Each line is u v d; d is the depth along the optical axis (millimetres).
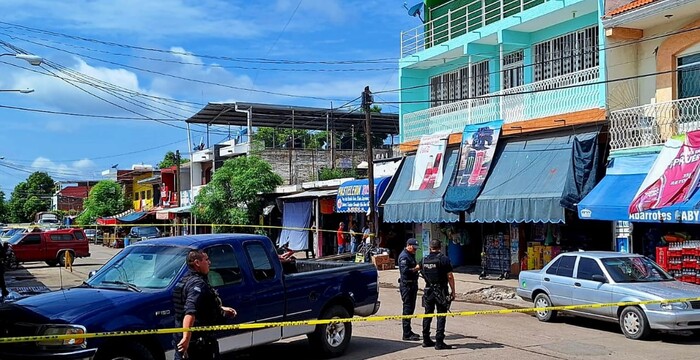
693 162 15000
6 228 56219
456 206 21422
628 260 13031
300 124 46594
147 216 58031
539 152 19797
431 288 10805
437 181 23375
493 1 24906
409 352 10414
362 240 27000
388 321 13680
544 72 22094
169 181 56656
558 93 19797
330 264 10898
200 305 6215
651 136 16891
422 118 25875
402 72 27453
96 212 64250
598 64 20094
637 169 16781
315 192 31391
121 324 7219
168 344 7645
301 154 42531
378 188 26031
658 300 11336
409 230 27703
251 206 34938
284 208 33812
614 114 17828
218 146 47375
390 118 46125
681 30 17719
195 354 6234
